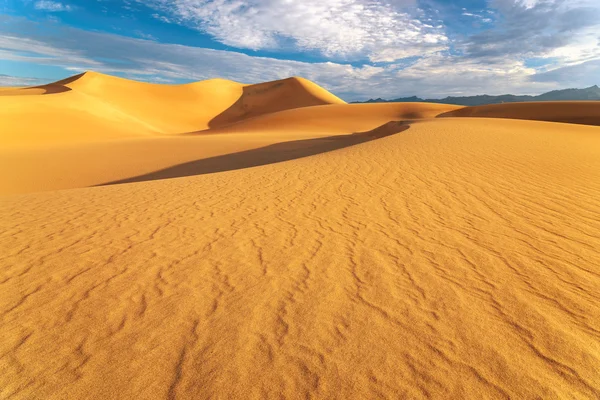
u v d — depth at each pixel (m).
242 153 26.95
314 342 2.74
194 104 111.62
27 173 19.64
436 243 4.71
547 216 5.68
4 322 3.06
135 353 2.64
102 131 44.81
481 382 2.32
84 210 6.86
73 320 3.07
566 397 2.20
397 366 2.47
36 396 2.26
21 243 4.99
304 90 128.88
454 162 10.38
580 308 3.12
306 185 8.57
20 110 42.12
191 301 3.37
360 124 68.25
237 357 2.58
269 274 3.93
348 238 5.01
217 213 6.48
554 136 16.92
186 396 2.24
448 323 2.95
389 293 3.46
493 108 71.31
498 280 3.66
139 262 4.30
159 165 22.53
